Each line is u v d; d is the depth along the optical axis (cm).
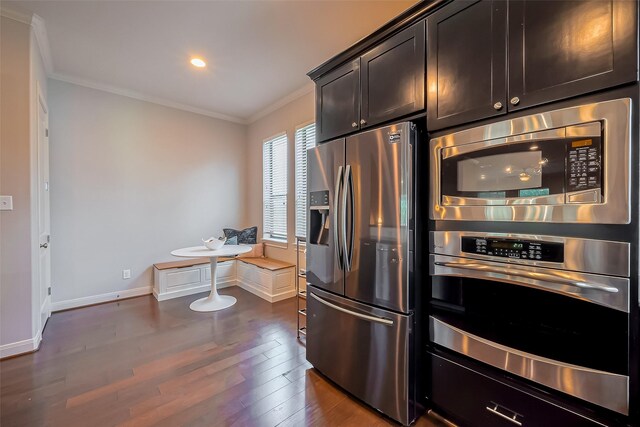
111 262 360
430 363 157
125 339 256
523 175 118
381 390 160
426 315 158
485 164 129
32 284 231
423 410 162
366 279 166
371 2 214
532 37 116
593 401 106
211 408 168
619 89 98
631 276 97
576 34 106
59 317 305
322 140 211
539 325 121
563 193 109
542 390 119
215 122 454
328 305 187
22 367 209
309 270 208
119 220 366
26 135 229
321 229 200
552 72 111
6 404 170
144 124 385
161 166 400
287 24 240
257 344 248
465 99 136
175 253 319
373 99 175
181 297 379
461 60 137
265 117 446
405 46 159
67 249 329
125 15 227
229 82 346
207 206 445
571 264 108
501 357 128
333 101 202
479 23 131
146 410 166
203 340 255
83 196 339
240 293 397
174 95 382
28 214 229
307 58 293
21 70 226
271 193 442
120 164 366
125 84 349
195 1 212
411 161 149
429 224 153
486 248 130
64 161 325
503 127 123
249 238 452
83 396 178
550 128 111
